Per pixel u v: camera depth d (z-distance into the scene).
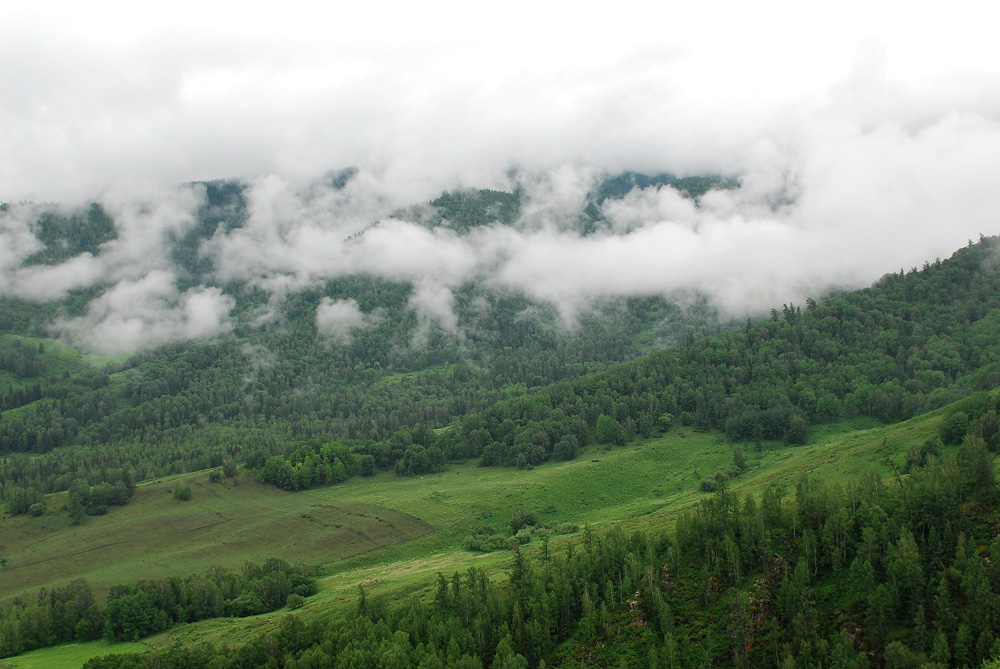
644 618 116.69
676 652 108.75
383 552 192.12
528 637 116.06
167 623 152.12
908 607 101.88
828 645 102.88
